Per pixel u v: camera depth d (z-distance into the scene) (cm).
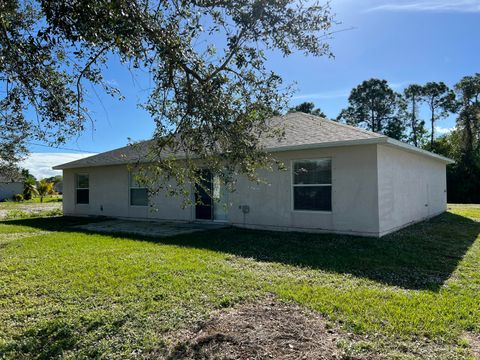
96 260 660
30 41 371
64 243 861
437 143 3616
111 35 332
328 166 948
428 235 931
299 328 363
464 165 3031
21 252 759
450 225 1148
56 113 454
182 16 366
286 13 366
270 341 335
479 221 1282
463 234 966
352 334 353
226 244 824
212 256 693
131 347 336
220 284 509
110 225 1254
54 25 322
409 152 1120
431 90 3750
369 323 376
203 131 412
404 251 733
